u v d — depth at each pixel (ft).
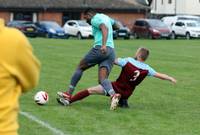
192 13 558.56
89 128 61.82
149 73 72.79
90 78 117.60
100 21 72.43
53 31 355.15
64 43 270.67
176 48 254.27
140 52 72.74
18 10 422.41
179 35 387.55
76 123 64.49
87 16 74.33
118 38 365.81
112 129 61.62
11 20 408.67
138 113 72.54
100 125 63.62
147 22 377.30
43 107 75.20
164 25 377.50
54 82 108.37
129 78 73.41
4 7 417.28
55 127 61.93
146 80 114.52
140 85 105.81
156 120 68.08
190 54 211.00
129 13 464.65
